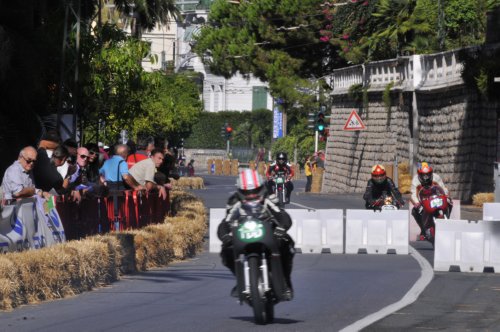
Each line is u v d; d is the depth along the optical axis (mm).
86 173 53094
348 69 162500
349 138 160875
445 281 43312
